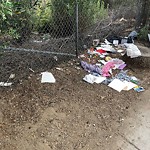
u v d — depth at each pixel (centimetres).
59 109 346
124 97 378
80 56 484
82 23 498
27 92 372
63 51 465
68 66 448
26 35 417
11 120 322
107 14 579
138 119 337
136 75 437
